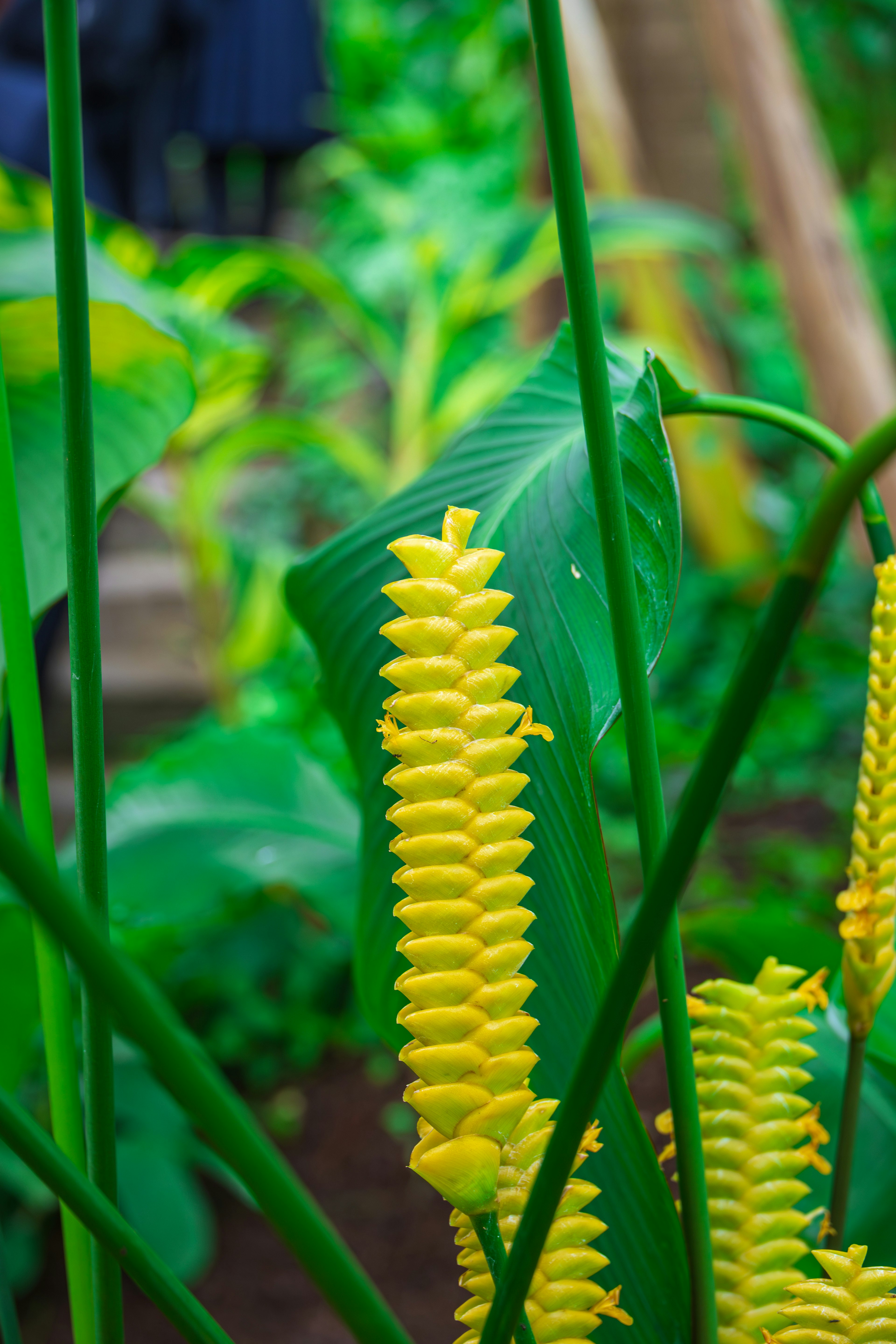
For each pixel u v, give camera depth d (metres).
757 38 4.77
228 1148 0.75
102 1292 0.91
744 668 0.74
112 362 1.16
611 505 0.88
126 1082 2.67
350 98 9.27
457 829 0.82
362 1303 0.76
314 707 5.35
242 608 4.82
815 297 4.86
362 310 4.55
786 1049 0.93
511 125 8.45
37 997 1.39
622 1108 0.93
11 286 1.13
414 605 0.83
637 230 4.46
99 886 0.91
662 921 0.76
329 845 2.17
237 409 4.27
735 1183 0.92
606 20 6.70
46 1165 0.81
